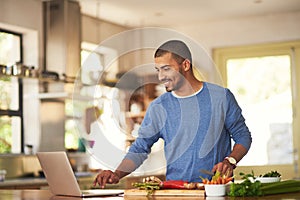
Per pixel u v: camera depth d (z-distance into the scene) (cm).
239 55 844
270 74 827
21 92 696
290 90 817
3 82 671
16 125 689
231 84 848
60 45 696
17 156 654
